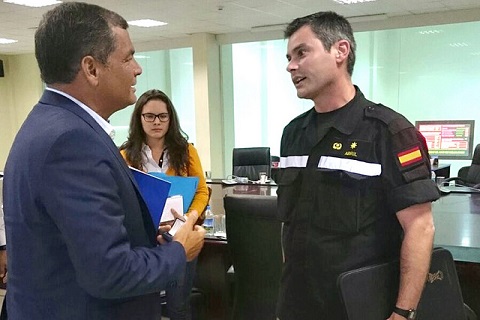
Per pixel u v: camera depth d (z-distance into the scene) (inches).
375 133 46.2
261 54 321.1
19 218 35.6
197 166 91.6
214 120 322.7
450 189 125.3
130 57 38.8
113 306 37.6
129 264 34.0
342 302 43.4
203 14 247.1
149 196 41.4
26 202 34.8
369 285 44.4
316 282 49.4
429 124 250.2
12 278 37.9
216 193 141.5
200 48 312.7
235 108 335.6
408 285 43.9
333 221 47.6
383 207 46.2
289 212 52.5
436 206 99.8
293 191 52.1
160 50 338.6
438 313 47.5
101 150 34.9
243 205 73.2
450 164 234.5
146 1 214.5
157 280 36.1
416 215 43.8
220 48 323.6
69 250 33.3
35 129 35.4
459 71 261.0
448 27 259.6
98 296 34.2
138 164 87.0
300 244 50.9
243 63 328.2
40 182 33.5
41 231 35.1
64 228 32.7
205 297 94.0
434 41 265.0
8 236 37.3
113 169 35.7
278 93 320.2
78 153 33.7
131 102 39.9
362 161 46.2
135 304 39.5
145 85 356.2
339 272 47.3
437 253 48.6
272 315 75.9
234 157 217.2
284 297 53.6
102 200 33.4
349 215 46.4
